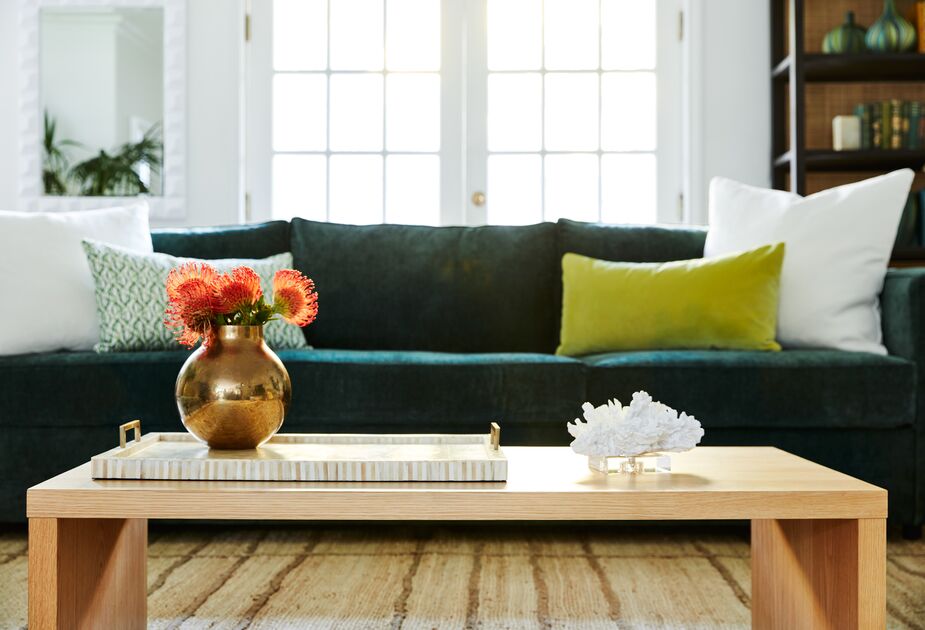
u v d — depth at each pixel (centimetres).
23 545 217
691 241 289
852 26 371
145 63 381
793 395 219
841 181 391
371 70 389
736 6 381
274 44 389
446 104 388
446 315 281
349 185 390
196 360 134
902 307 228
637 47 388
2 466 219
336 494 114
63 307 242
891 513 221
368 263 285
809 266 254
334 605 172
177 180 380
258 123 388
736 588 185
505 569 199
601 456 127
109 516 114
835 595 123
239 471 121
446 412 220
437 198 389
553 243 291
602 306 258
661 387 222
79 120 381
